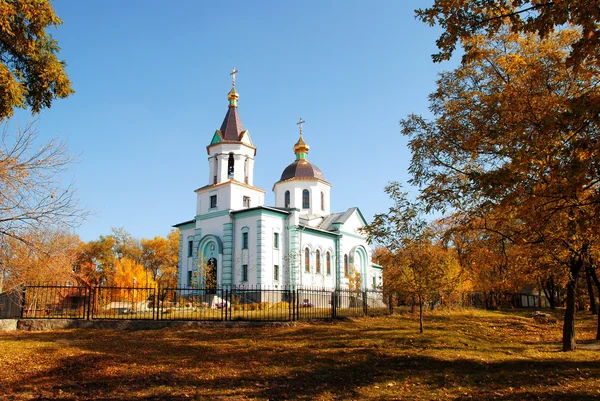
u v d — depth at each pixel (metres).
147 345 13.66
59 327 16.92
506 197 7.69
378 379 10.40
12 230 13.95
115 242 66.94
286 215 37.97
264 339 14.85
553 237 11.99
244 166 39.34
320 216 45.78
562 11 7.11
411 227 16.98
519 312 32.25
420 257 17.27
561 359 12.48
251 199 38.97
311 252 39.69
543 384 9.70
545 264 14.94
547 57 11.80
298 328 17.05
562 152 7.33
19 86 11.89
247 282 34.69
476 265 16.36
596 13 6.55
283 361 11.95
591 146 7.34
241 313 22.92
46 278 20.22
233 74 41.06
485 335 18.20
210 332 16.12
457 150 13.61
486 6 8.57
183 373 10.62
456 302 29.16
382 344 14.34
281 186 47.53
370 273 47.84
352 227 45.47
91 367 10.93
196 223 38.84
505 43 13.44
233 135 39.22
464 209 13.33
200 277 35.44
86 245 60.75
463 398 8.86
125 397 8.77
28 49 13.05
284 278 36.47
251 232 35.50
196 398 8.79
